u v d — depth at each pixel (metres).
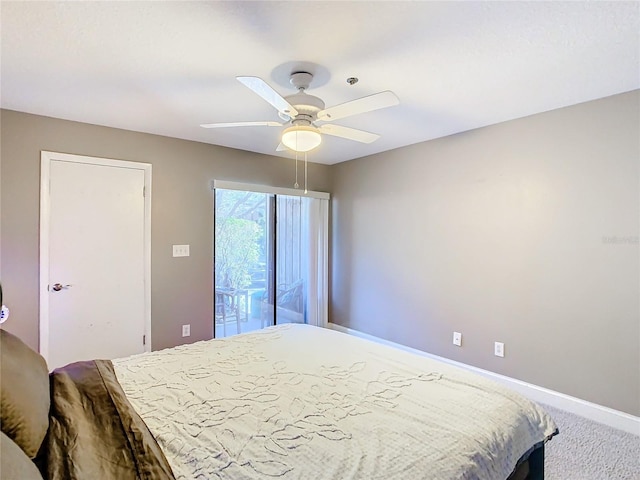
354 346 2.12
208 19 1.57
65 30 1.65
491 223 3.00
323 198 4.51
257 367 1.77
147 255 3.31
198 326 3.63
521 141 2.81
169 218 3.44
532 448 1.36
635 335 2.28
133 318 3.25
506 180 2.90
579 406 2.50
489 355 3.02
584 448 2.10
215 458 1.04
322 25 1.62
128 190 3.21
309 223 4.43
